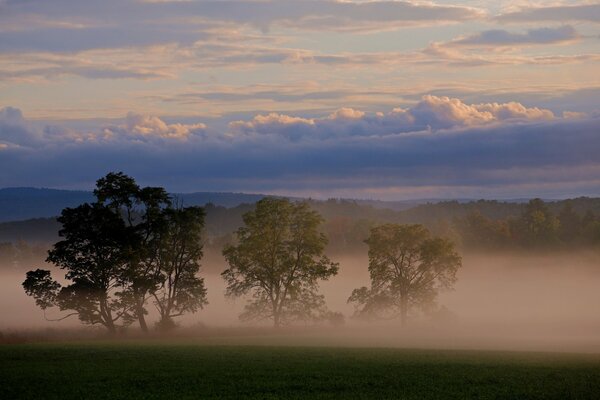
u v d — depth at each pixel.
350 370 40.56
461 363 43.94
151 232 73.00
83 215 68.31
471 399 32.59
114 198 72.62
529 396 33.34
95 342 59.66
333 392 34.19
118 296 68.62
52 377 37.34
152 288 69.12
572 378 38.06
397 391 34.44
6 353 47.28
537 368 41.81
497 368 41.81
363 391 34.50
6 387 34.38
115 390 33.91
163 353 48.00
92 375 38.06
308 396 33.03
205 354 47.59
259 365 42.16
